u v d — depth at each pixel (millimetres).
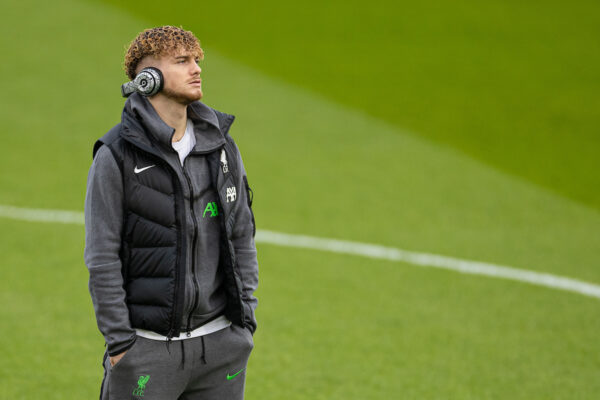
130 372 8781
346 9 61938
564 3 66750
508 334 18281
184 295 8719
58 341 16812
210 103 39719
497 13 63094
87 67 43719
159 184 8633
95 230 8508
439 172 32094
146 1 58625
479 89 46562
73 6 54562
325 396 14914
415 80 47594
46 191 27344
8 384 14719
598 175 33500
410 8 63188
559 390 15531
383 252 23391
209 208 8953
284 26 56969
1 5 52750
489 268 22500
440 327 18531
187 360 9016
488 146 37312
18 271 20672
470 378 15961
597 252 24234
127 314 8648
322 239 24234
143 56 8641
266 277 21109
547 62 52281
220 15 57906
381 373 16031
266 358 16484
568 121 41656
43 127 34594
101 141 8609
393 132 37875
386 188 29625
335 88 45094
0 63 43062
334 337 17703
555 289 21156
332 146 34750
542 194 30328
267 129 36406
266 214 26125
